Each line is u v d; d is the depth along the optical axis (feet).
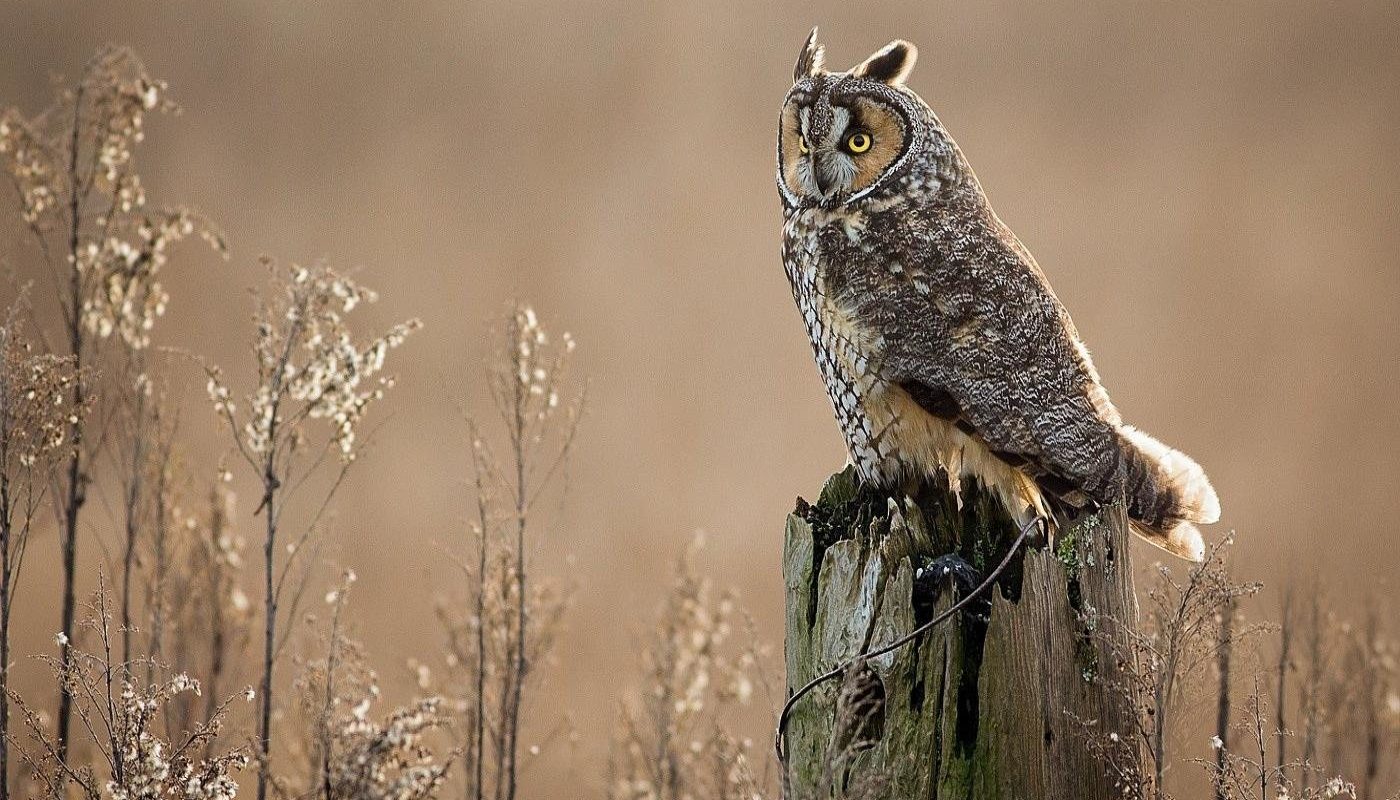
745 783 37.81
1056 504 38.40
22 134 42.65
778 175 43.14
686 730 44.57
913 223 39.55
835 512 36.86
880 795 29.17
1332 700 44.01
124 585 41.09
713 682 47.50
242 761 30.81
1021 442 37.58
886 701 29.60
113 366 42.55
